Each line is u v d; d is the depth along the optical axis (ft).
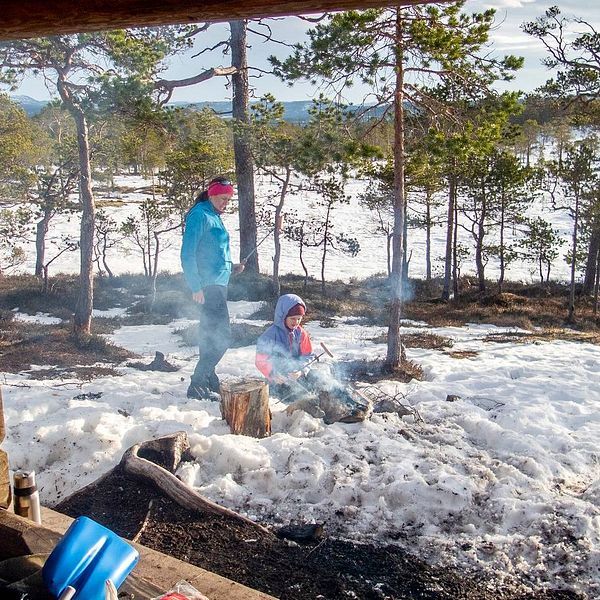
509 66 36.86
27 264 109.91
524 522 15.90
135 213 157.48
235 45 75.66
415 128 40.04
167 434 19.10
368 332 58.18
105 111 51.83
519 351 48.34
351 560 14.46
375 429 20.49
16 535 9.81
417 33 34.88
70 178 91.45
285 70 37.68
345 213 176.14
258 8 6.41
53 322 66.74
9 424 22.16
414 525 15.87
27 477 11.94
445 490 16.47
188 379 33.47
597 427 23.65
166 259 118.32
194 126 69.46
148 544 14.82
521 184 87.86
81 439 19.52
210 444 18.75
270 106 69.36
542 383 31.94
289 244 134.10
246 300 73.87
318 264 116.78
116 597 7.38
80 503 16.40
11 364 41.01
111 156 87.04
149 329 62.44
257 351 22.30
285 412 22.18
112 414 21.09
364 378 37.17
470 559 14.58
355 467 17.92
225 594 10.25
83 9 6.81
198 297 24.81
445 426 21.65
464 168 69.36
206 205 24.84
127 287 87.25
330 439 19.60
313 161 39.93
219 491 17.03
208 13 6.59
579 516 15.71
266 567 14.11
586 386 32.22
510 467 18.24
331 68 36.09
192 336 55.88
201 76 64.69
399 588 13.58
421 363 42.16
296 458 18.22
